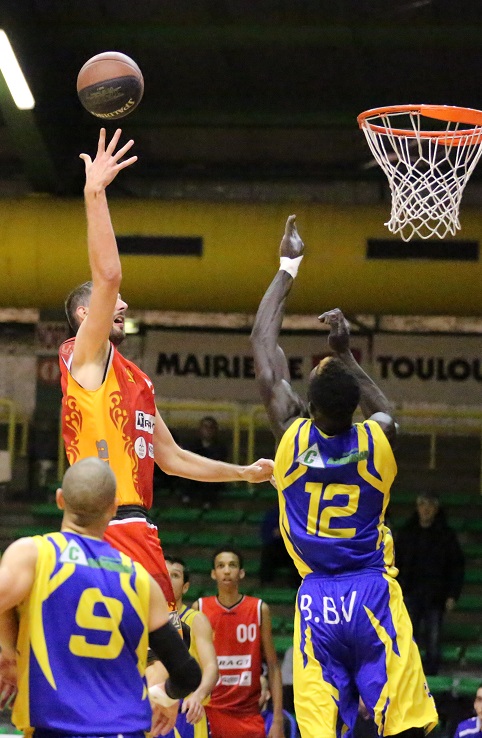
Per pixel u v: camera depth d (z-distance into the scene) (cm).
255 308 1936
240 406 2356
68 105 1945
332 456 594
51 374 2333
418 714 574
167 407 2350
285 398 626
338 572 591
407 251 1862
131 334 2380
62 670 471
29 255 1898
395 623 584
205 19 1769
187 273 1895
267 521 1800
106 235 581
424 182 856
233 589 1196
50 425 2312
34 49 1756
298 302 1925
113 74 652
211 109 2028
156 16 1772
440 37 1759
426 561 1630
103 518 496
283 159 2255
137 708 478
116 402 602
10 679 517
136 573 493
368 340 2345
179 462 699
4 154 2253
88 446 594
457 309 1897
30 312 2353
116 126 2066
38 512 2084
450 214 854
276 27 1769
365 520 595
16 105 1770
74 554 483
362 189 2278
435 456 2302
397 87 1977
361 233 1873
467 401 2314
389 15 1739
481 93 1977
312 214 1900
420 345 2336
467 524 1998
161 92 2014
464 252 1856
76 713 466
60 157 1947
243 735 1166
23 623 477
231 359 2367
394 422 618
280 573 1848
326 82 1970
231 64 1920
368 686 574
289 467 601
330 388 588
